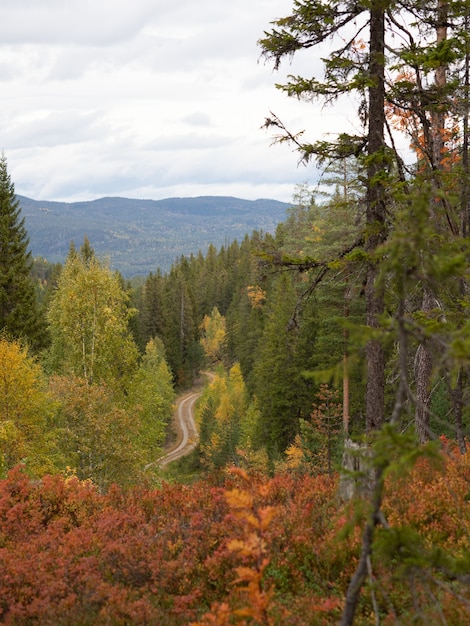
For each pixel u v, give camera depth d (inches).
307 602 229.1
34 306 1439.5
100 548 301.0
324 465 1010.1
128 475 834.2
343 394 1058.7
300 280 979.3
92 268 1148.5
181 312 3745.1
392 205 358.3
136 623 224.2
